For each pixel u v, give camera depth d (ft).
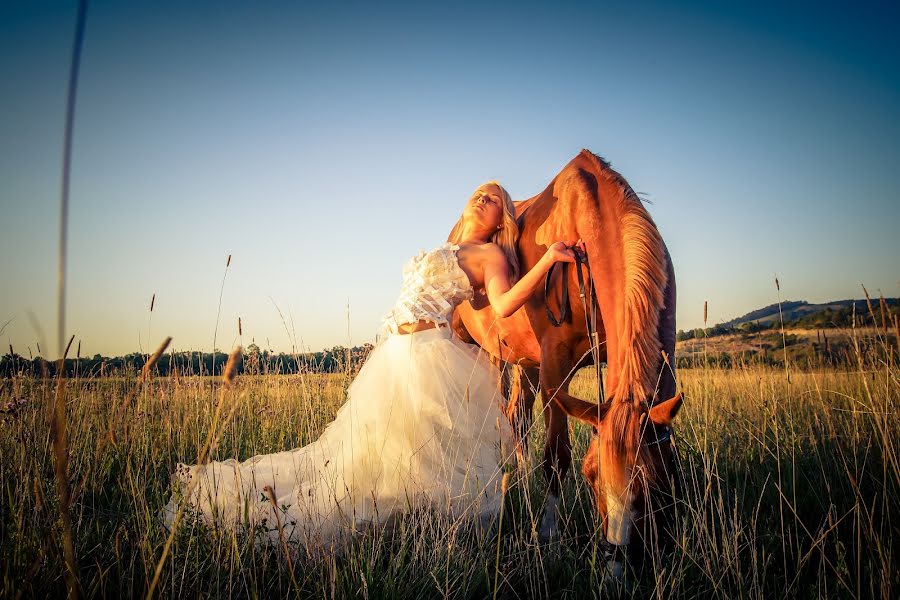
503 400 9.03
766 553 6.95
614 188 8.41
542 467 9.14
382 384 8.39
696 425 11.10
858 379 10.18
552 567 6.71
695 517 6.43
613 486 5.72
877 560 6.12
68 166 2.13
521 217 10.96
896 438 7.55
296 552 6.72
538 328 9.73
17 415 7.18
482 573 6.41
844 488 8.20
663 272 7.02
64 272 2.18
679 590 5.90
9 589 4.59
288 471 8.63
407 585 6.11
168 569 5.77
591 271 8.16
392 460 7.86
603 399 7.27
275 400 12.99
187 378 12.14
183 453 9.46
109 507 7.88
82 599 5.03
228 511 7.32
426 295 8.77
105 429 8.81
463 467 8.07
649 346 6.55
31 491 6.61
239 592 5.61
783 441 10.20
